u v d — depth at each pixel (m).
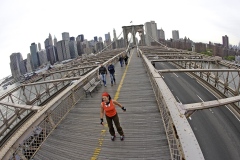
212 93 26.88
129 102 10.49
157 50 64.31
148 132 6.87
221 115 19.89
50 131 7.63
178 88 31.75
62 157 6.04
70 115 9.37
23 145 5.72
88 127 7.90
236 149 13.98
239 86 17.11
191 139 3.95
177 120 4.80
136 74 20.17
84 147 6.45
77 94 11.62
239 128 17.12
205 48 143.75
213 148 14.32
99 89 14.31
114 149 6.10
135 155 5.68
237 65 22.69
